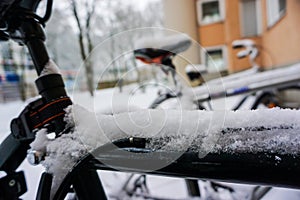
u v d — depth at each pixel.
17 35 0.41
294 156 0.23
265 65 2.91
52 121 0.37
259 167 0.24
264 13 5.14
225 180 0.26
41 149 0.35
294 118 0.25
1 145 0.43
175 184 1.08
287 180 0.23
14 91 4.25
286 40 3.84
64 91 0.39
